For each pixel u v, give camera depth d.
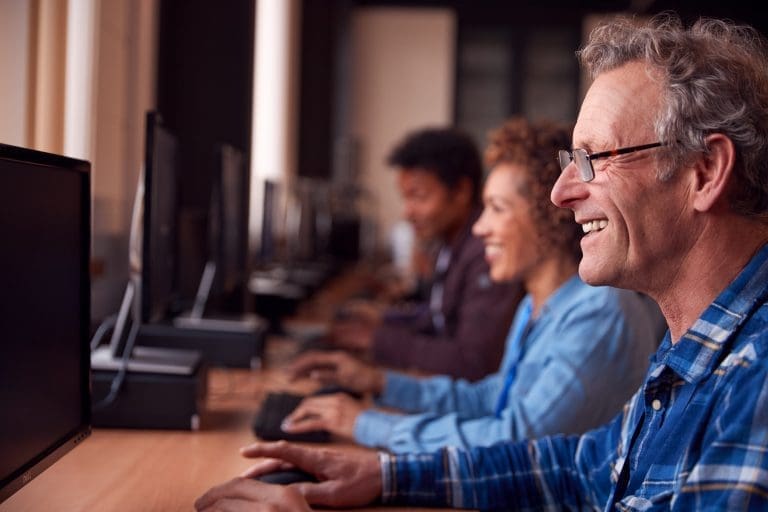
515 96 12.42
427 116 12.35
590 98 1.28
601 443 1.56
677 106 1.18
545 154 2.06
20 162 1.20
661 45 1.23
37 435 1.24
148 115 2.04
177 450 1.82
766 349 1.06
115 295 2.43
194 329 2.89
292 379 2.41
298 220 5.36
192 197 4.46
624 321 1.89
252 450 1.56
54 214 1.32
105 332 2.28
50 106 2.69
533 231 2.06
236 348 2.89
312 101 9.91
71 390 1.38
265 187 4.36
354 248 8.27
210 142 4.48
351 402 2.01
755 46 1.26
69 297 1.38
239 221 3.47
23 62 2.50
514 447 1.60
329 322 4.34
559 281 2.06
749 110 1.17
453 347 3.04
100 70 3.42
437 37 12.31
